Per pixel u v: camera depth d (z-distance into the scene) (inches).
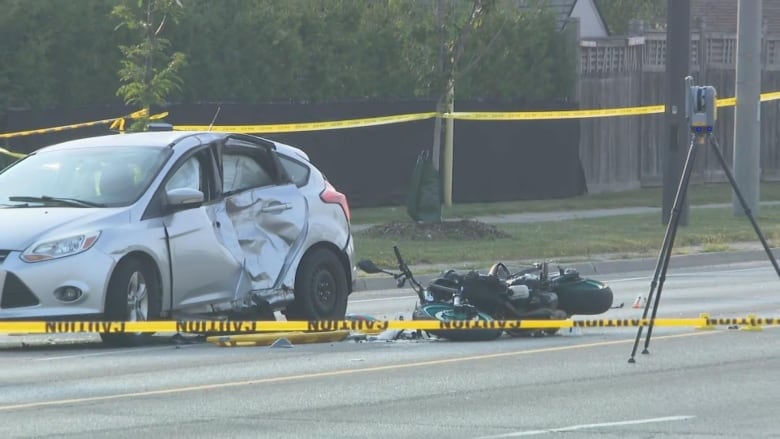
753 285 2832.2
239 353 1852.9
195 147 2025.1
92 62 3764.8
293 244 2085.4
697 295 2623.0
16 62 3614.7
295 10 4148.6
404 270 2054.6
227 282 2004.2
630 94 5088.6
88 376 1652.3
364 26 4303.6
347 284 2199.8
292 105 4062.5
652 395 1502.2
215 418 1380.4
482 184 4542.3
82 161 2018.9
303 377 1635.1
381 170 4266.7
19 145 3599.9
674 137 3823.8
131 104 3767.2
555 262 3203.7
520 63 4638.3
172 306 1941.4
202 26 3932.1
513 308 1979.6
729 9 7839.6
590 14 6309.1
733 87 5428.2
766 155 5511.8
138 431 1315.2
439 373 1658.5
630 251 3427.7
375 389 1549.0
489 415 1391.5
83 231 1856.5
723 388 1542.8
